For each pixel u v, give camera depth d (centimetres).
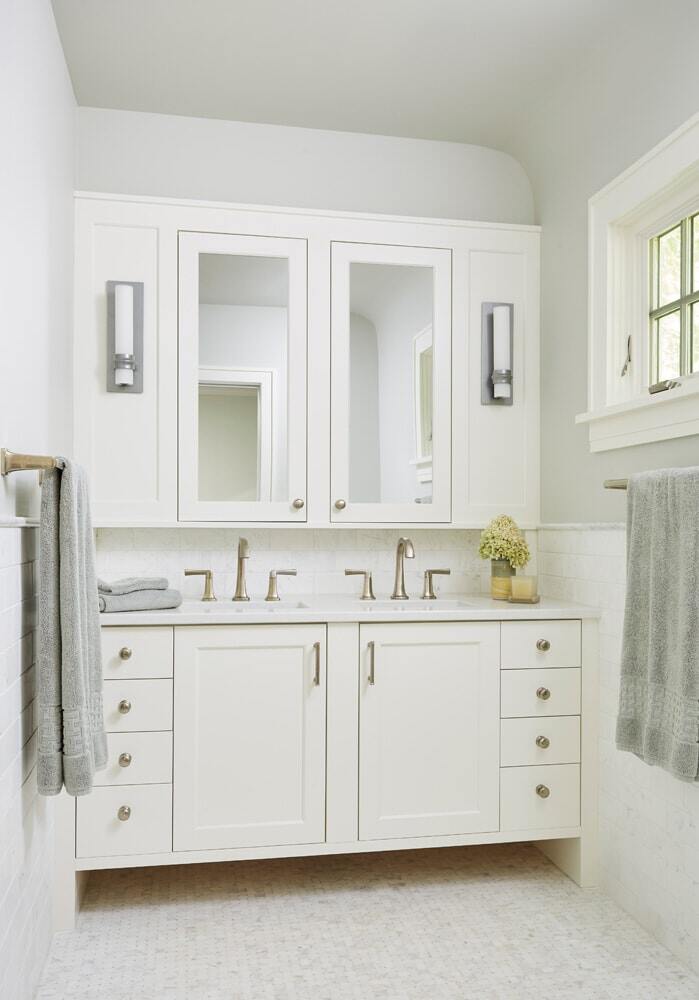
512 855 259
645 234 225
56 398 216
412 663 228
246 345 255
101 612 214
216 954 194
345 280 261
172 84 249
